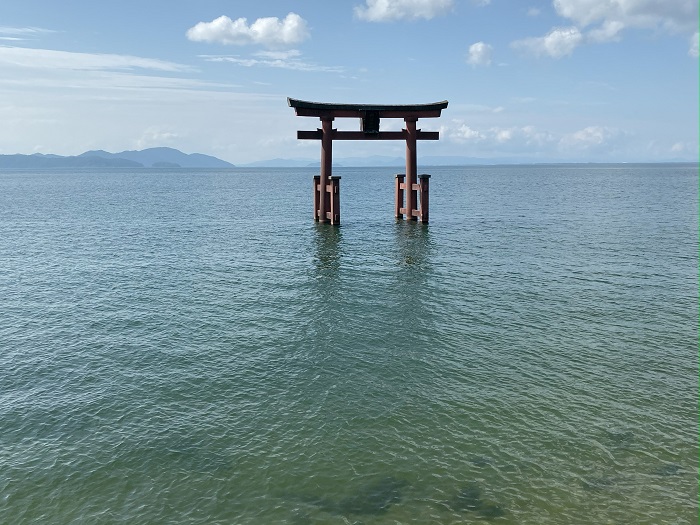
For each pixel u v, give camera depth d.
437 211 58.91
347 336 18.52
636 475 10.72
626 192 90.44
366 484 10.55
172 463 11.24
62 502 10.08
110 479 10.73
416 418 12.95
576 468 10.96
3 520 9.61
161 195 94.25
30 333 18.92
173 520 9.62
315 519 9.63
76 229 46.00
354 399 13.93
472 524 9.46
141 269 29.34
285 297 23.45
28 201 79.75
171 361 16.44
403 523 9.51
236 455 11.52
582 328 19.03
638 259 30.77
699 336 18.14
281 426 12.65
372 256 32.53
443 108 43.66
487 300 22.59
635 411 13.16
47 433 12.38
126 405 13.67
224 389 14.55
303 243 37.66
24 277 27.41
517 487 10.41
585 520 9.52
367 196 86.69
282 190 110.50
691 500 10.00
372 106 42.25
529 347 17.31
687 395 13.95
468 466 11.07
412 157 45.31
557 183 128.75
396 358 16.55
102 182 162.38
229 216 56.62
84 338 18.44
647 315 20.38
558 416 12.95
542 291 23.91
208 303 22.58
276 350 17.28
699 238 38.16
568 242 37.00
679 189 97.94
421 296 23.34
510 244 36.38
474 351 17.05
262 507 9.95
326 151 43.22
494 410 13.27
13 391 14.44
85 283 26.12
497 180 152.50
